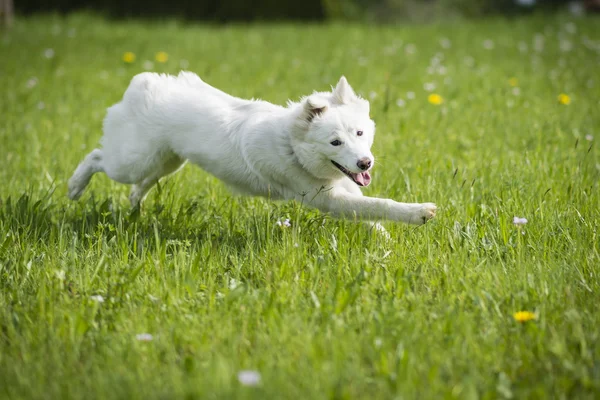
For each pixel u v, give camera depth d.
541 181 7.58
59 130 10.59
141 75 7.19
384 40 19.50
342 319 4.79
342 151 5.95
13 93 12.98
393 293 5.24
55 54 16.92
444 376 4.18
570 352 4.38
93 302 5.03
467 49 18.03
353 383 4.02
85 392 4.06
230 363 4.25
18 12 25.42
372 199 6.27
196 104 6.77
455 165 8.48
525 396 3.92
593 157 8.70
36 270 5.74
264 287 5.45
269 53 17.47
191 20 25.84
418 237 6.28
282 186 6.62
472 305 4.99
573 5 30.16
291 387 3.95
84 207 7.43
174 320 4.90
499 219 6.33
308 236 6.36
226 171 6.75
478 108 11.80
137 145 7.00
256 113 6.62
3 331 4.89
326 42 19.12
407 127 10.40
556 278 5.30
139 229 6.86
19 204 7.05
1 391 4.05
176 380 4.04
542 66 15.66
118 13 25.97
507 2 31.34
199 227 6.88
